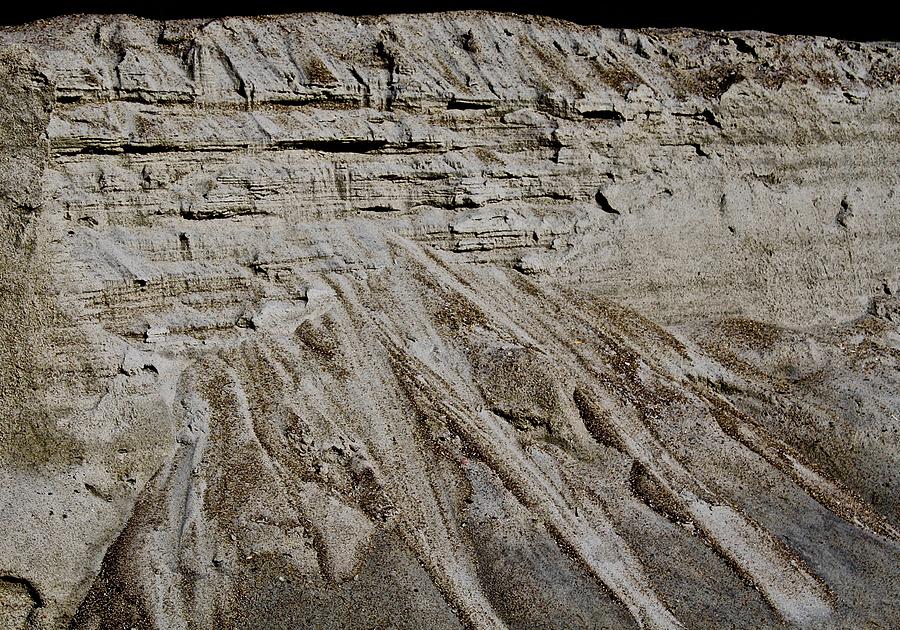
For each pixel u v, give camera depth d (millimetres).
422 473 19266
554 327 22984
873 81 27969
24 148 19484
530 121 24547
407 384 20672
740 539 19094
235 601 16938
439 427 19984
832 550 19250
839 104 27250
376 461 19453
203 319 21250
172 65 22406
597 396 21500
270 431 19625
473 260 23938
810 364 23594
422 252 23406
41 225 19656
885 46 29219
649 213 25094
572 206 24938
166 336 20906
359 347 21359
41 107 19828
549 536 18406
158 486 19109
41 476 18578
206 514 18031
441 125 24078
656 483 19859
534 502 18969
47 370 19219
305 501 18422
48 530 17781
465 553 18047
